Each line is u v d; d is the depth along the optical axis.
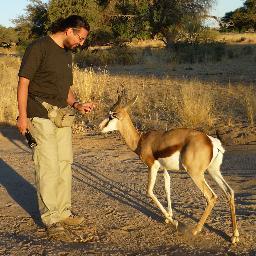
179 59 26.09
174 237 4.98
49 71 4.86
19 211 5.80
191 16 30.66
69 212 5.31
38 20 37.62
